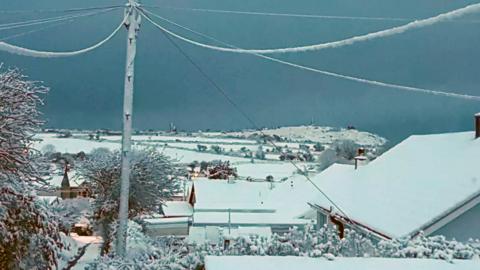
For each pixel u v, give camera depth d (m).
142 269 8.54
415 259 6.64
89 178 21.47
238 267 6.09
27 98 10.30
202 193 41.75
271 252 8.43
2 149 9.82
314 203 22.73
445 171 17.20
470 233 14.02
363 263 6.41
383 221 15.14
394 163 22.39
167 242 15.91
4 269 10.06
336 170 31.48
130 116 10.69
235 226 33.91
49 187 11.27
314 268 6.14
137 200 21.38
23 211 10.23
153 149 22.66
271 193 41.53
